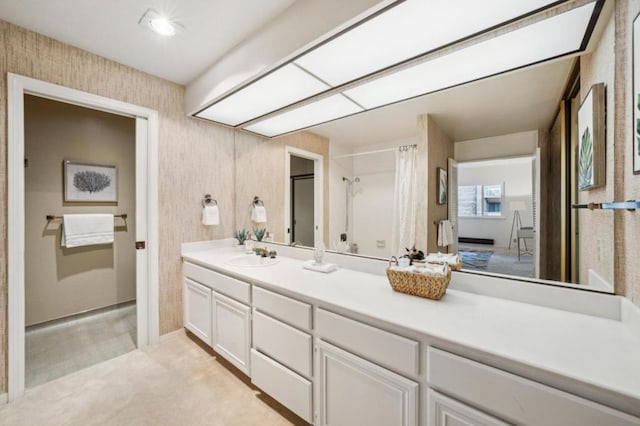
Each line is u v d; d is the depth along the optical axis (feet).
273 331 4.88
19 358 5.22
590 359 2.46
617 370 2.30
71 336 7.77
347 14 3.78
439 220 4.63
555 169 3.77
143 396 5.34
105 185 9.38
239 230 8.83
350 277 5.25
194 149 7.88
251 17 4.91
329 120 6.55
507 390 2.58
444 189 4.61
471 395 2.80
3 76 5.03
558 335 2.90
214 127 8.36
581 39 3.54
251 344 5.42
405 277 4.19
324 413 4.13
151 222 7.04
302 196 7.07
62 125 8.53
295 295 4.51
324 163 6.53
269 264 6.45
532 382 2.47
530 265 3.83
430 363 3.06
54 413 4.88
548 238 3.73
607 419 2.15
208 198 8.18
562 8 3.23
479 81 4.54
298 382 4.41
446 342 2.94
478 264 4.22
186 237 7.75
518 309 3.61
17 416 4.79
